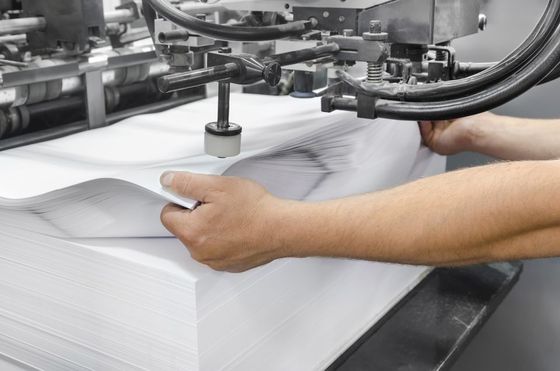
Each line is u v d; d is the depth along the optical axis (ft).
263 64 2.03
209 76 1.95
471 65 2.76
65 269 2.19
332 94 2.48
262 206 1.96
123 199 2.07
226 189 1.94
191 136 2.88
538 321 4.23
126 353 2.14
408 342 2.93
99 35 3.00
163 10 2.32
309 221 1.93
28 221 2.21
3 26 2.76
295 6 2.56
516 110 3.97
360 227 1.90
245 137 2.55
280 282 2.30
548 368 4.29
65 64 3.00
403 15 2.33
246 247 1.96
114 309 2.11
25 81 2.83
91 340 2.23
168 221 1.95
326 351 2.72
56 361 2.36
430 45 2.51
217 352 2.04
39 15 2.96
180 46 2.40
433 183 1.91
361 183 2.87
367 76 2.36
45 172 2.40
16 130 3.06
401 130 3.15
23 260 2.30
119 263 2.03
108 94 3.44
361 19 2.41
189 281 1.89
